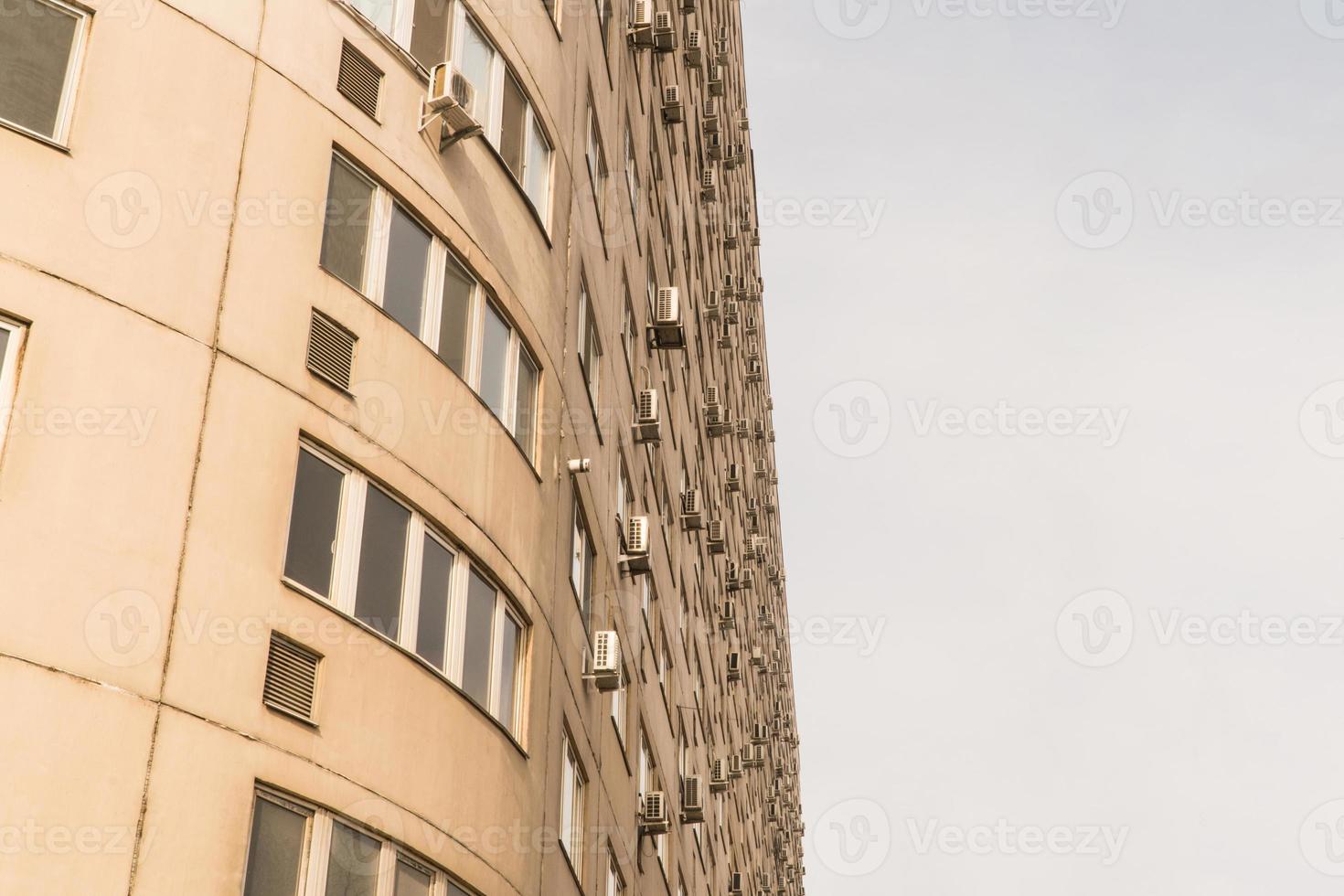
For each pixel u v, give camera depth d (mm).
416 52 19125
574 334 23766
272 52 16656
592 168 26484
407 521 16781
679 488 38344
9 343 13578
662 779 32625
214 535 14234
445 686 16641
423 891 15492
